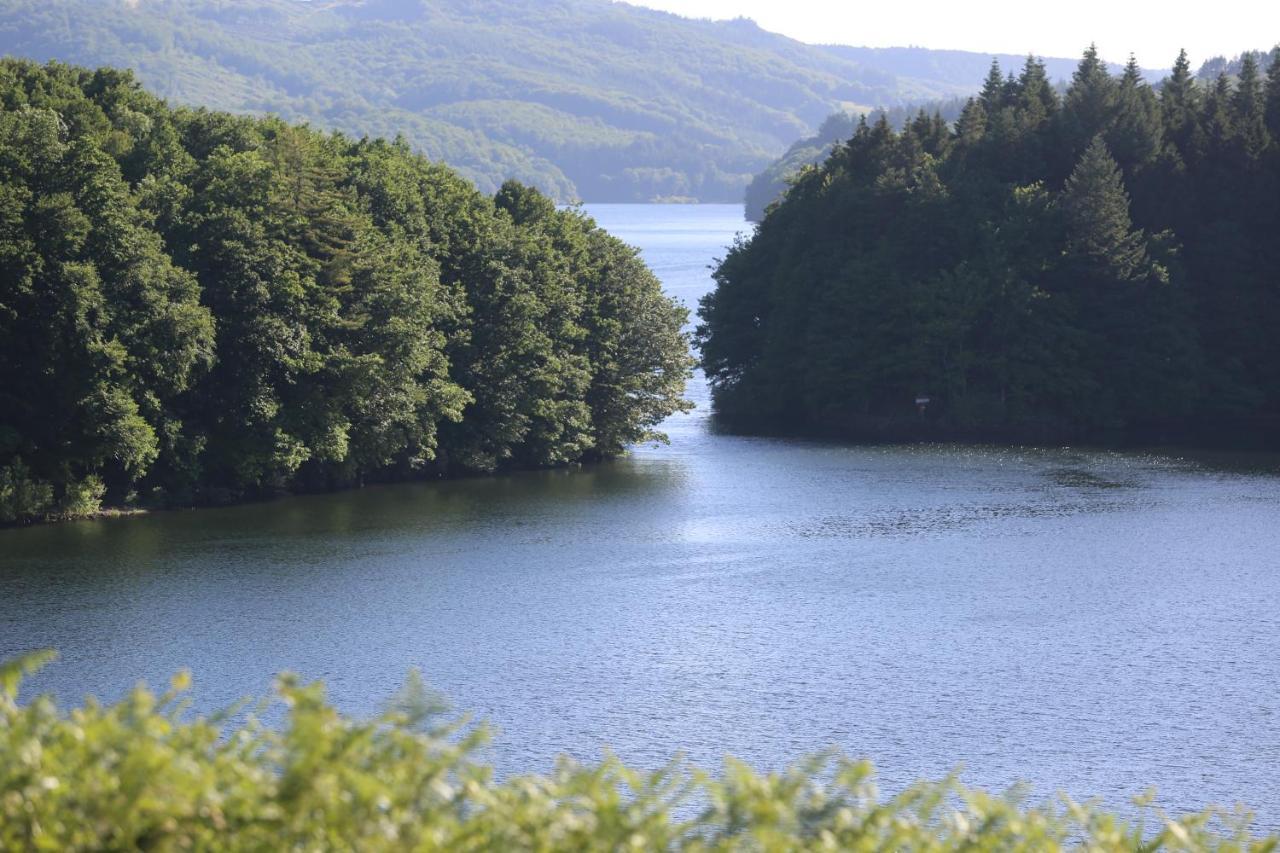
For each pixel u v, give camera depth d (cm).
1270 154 16988
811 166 19500
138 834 1448
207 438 10331
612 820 1579
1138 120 17825
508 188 14538
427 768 1570
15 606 7131
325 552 8731
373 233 11719
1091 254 16162
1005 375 15888
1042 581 8056
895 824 1722
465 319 12419
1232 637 6781
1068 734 5316
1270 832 4347
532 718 5459
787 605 7444
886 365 16275
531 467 13162
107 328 9306
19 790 1473
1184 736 5297
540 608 7338
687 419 17312
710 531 9662
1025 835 1741
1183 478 12225
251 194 10725
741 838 1662
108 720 1547
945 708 5631
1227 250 16475
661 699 5731
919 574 8238
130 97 12231
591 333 13800
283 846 1460
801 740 5216
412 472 12275
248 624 6888
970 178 17112
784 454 14138
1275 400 16500
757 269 18388
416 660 6300
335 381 10906
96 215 9400
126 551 8581
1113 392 15925
